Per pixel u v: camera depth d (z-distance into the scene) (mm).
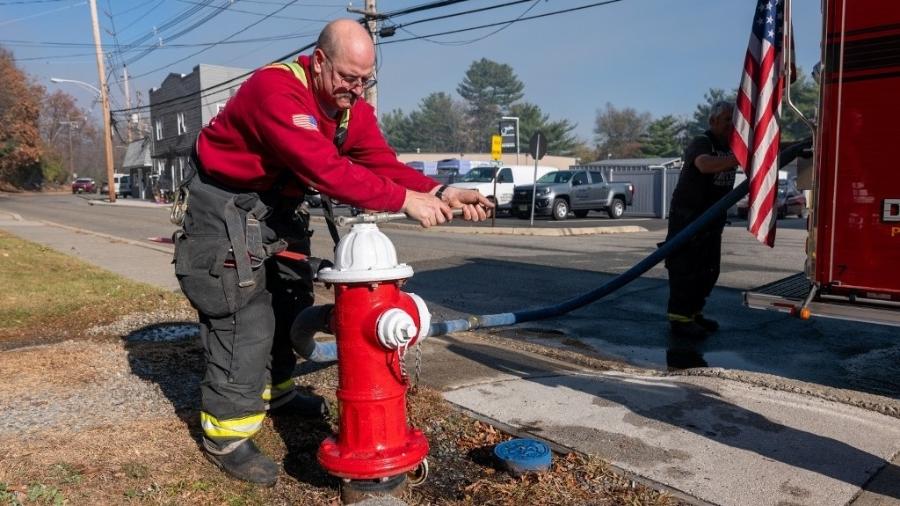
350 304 2773
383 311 2730
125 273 9828
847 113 3656
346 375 2822
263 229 3184
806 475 3217
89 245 14312
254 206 3053
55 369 4750
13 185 79438
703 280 6379
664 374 4977
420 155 66750
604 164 48438
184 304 7266
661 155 77312
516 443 3391
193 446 3416
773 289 4297
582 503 2971
